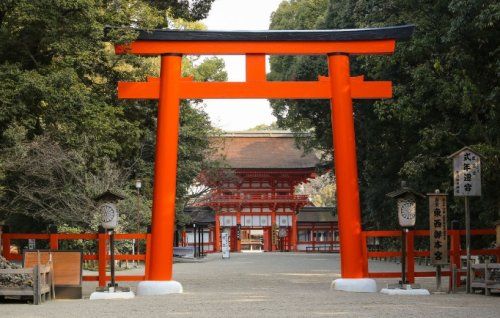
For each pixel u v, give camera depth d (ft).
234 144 286.25
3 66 60.90
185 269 126.62
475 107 86.43
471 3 72.18
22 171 92.99
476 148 78.89
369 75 115.24
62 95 60.29
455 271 66.23
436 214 66.13
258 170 274.98
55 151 90.48
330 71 69.00
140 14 70.74
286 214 284.00
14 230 122.01
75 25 63.00
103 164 90.48
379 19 107.55
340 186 68.03
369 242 213.05
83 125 63.72
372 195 146.30
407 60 97.45
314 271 112.88
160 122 67.62
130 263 138.62
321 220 293.23
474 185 65.26
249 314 46.93
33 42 67.21
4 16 66.69
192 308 51.60
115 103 77.15
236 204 279.90
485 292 62.49
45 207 113.39
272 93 68.28
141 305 54.49
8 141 73.87
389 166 134.21
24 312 49.65
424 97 95.55
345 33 68.49
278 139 290.35
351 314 46.60
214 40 67.92
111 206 64.08
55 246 66.08
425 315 45.78
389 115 101.65
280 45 68.49
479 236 102.27
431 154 99.81
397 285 66.23
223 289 71.56
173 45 67.87
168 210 66.95
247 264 148.97
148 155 145.28
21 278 57.57
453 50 82.84
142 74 79.20
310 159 280.10
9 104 59.98
